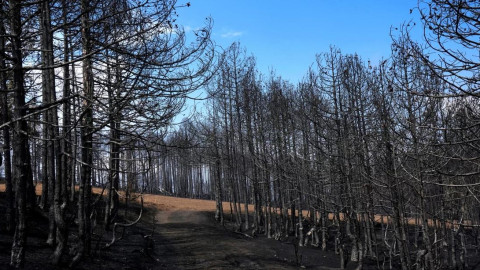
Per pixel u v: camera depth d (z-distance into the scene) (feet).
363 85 52.95
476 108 27.61
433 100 33.24
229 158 99.25
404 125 34.40
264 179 92.12
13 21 23.30
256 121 92.27
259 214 98.07
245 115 95.20
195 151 91.45
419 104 34.27
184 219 107.14
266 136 89.81
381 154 39.32
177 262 47.32
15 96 22.98
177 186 213.46
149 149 26.91
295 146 77.30
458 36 19.01
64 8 26.55
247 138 94.79
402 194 39.93
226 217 116.88
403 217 40.93
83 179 31.40
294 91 83.15
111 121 24.94
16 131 22.95
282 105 82.84
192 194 209.97
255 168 93.40
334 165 54.90
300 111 69.41
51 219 34.96
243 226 106.01
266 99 91.30
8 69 21.90
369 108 46.29
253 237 83.46
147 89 25.05
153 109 25.71
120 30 25.46
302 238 78.48
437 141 34.58
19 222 23.20
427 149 33.30
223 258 52.44
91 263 32.73
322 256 65.77
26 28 30.71
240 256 55.47
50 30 25.88
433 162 37.47
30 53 33.60
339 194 54.60
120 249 44.27
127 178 52.39
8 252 29.73
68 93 30.48
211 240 70.03
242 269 47.03
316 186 68.08
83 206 31.19
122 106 23.68
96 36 26.66
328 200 59.41
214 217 114.42
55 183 29.25
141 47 25.41
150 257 45.55
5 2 25.48
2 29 26.68
